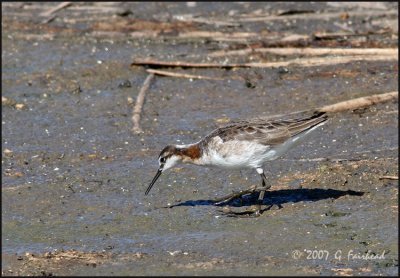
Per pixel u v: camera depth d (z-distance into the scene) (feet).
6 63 78.54
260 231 44.52
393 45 76.02
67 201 50.14
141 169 54.44
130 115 65.05
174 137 60.18
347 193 48.47
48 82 73.41
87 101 68.69
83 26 89.66
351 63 72.38
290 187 50.08
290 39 79.77
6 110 67.21
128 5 97.45
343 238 43.11
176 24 87.56
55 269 41.24
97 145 59.52
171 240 44.11
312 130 46.21
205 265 40.75
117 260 42.01
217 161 46.57
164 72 73.31
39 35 86.74
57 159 57.16
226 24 86.69
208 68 74.18
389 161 52.65
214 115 64.18
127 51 80.69
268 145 45.50
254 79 71.15
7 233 46.26
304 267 40.11
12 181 53.52
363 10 88.84
